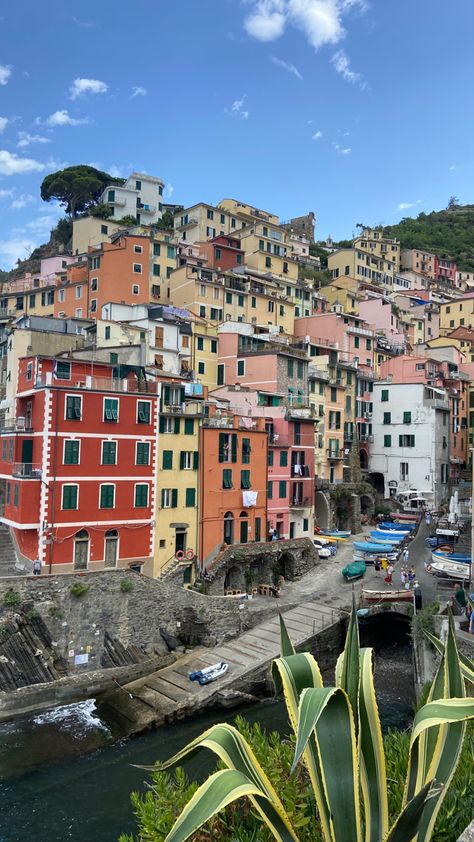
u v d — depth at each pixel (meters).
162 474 48.03
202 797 5.44
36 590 37.50
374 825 6.34
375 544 56.31
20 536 43.09
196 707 34.81
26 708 33.69
